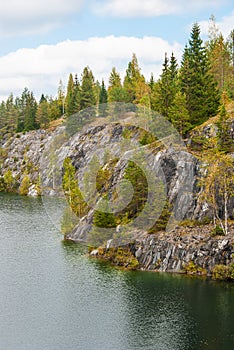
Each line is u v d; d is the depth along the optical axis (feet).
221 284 161.38
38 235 237.66
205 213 186.80
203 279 165.99
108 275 173.17
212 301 147.54
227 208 187.21
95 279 169.58
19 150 502.38
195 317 136.56
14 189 451.94
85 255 199.31
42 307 146.20
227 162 181.27
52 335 127.13
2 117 594.65
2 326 133.08
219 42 320.91
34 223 268.82
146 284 162.81
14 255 201.77
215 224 182.29
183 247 175.22
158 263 176.76
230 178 183.93
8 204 346.33
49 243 220.84
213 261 169.27
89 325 132.57
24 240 227.61
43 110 511.40
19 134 538.06
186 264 172.86
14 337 125.90
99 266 183.42
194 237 177.37
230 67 319.06
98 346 120.47
